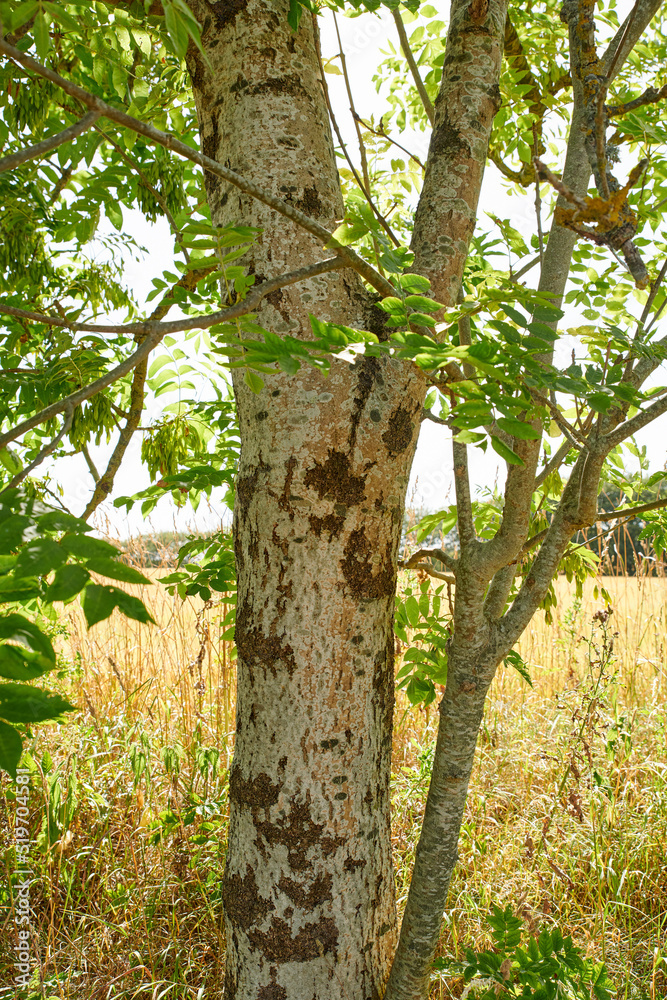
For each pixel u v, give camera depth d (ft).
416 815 10.47
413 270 5.69
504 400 3.98
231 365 4.22
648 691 14.46
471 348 3.84
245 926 5.28
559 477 8.61
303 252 5.44
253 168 5.50
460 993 8.01
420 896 5.43
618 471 9.56
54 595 2.67
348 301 5.57
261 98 5.55
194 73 5.97
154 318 7.74
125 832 10.48
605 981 5.78
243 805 5.39
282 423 5.35
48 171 10.07
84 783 10.73
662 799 10.60
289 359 3.80
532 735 12.59
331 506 5.32
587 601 16.76
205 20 5.75
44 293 11.21
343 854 5.26
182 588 8.84
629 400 4.44
